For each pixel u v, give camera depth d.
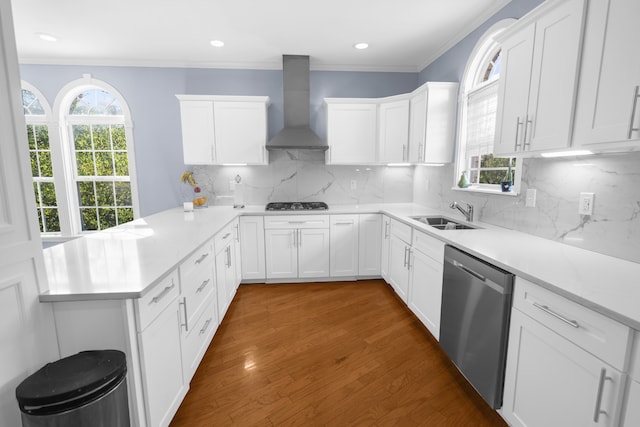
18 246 1.07
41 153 3.81
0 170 1.03
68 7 2.40
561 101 1.44
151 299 1.31
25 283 1.10
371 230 3.43
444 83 2.91
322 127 3.83
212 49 3.28
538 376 1.27
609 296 1.05
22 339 1.09
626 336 0.92
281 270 3.40
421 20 2.64
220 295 2.46
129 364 1.21
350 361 2.10
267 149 3.52
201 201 3.66
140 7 2.41
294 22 2.67
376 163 3.57
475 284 1.65
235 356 2.15
